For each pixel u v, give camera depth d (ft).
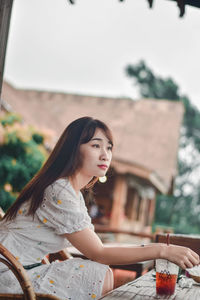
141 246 6.67
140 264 10.12
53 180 7.01
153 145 45.55
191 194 100.53
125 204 43.24
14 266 5.96
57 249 7.16
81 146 7.16
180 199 99.35
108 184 38.40
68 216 6.69
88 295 6.44
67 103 52.24
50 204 6.84
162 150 44.93
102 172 7.16
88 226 6.79
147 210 53.52
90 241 6.66
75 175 7.19
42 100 52.49
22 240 6.93
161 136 47.03
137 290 6.45
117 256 6.53
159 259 6.31
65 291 6.45
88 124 7.21
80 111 50.72
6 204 24.17
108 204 38.24
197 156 103.50
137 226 46.78
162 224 95.30
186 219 97.86
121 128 47.88
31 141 26.71
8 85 46.03
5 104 27.50
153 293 6.33
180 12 9.24
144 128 48.08
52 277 6.61
